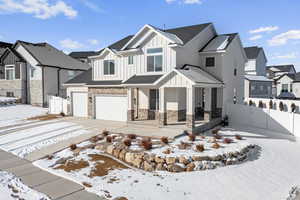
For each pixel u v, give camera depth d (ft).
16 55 97.14
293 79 141.49
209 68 62.08
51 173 29.04
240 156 34.09
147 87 52.37
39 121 61.93
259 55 154.61
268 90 130.52
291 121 49.21
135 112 60.34
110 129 49.37
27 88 98.27
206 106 52.60
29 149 38.47
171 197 22.93
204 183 26.16
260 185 26.50
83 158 33.27
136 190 24.18
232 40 64.95
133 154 31.71
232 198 23.29
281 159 36.09
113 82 61.62
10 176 27.99
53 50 113.50
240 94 75.46
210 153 32.40
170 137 40.47
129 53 59.41
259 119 55.88
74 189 24.53
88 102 66.23
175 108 52.60
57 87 99.30
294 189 25.93
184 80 44.62
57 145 39.86
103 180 26.50
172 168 29.14
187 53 56.65
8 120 63.93
